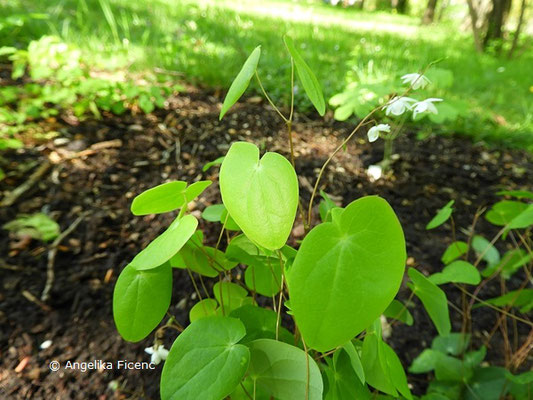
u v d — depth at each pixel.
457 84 0.69
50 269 0.26
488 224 0.36
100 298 0.25
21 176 0.32
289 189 0.10
